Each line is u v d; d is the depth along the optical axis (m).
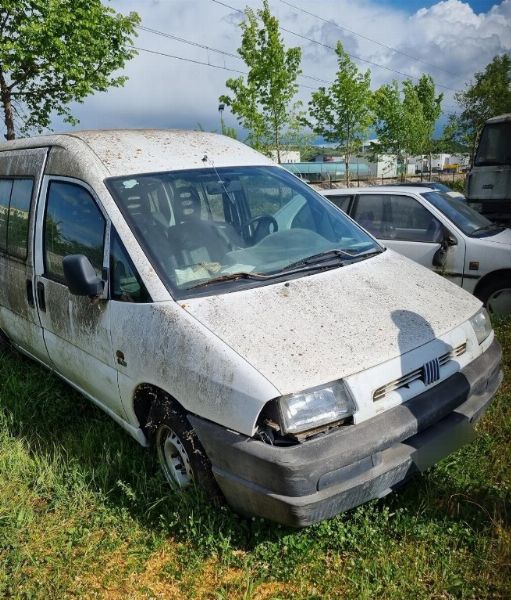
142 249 3.32
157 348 3.05
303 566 2.80
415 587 2.59
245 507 2.77
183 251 3.38
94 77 12.44
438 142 36.75
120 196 3.54
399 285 3.43
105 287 3.44
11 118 12.24
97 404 3.97
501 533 2.78
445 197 6.84
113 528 3.20
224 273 3.34
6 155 5.02
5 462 3.81
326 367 2.66
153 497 3.39
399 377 2.78
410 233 6.59
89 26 11.58
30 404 4.55
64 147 4.12
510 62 29.22
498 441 3.67
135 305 3.23
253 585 2.69
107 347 3.47
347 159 24.39
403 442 2.79
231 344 2.78
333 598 2.61
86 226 3.71
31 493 3.54
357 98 23.42
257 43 19.59
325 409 2.58
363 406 2.65
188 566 2.86
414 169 60.47
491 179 10.59
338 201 7.27
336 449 2.53
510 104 28.97
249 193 3.97
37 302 4.29
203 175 3.89
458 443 2.94
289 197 4.14
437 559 2.76
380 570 2.70
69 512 3.34
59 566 2.94
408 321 3.06
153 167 3.80
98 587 2.84
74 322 3.80
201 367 2.80
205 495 3.05
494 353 3.35
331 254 3.64
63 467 3.70
